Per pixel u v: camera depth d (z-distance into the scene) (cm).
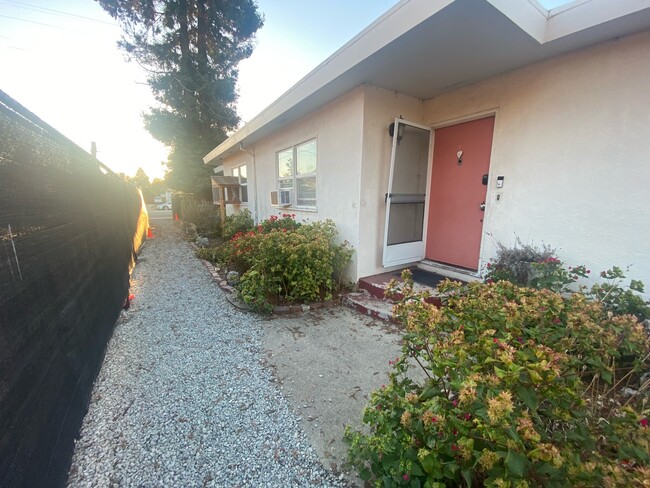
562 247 291
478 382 99
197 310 366
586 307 158
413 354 145
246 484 141
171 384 218
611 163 256
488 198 350
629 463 91
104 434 171
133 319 339
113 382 221
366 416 137
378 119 376
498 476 88
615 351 132
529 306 151
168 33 1360
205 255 661
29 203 145
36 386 130
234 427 176
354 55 303
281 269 377
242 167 902
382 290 360
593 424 107
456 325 143
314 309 365
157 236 1070
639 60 236
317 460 154
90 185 275
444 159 407
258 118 585
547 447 80
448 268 400
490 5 208
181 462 152
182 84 1339
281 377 227
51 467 132
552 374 93
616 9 214
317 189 470
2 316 111
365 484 140
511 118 321
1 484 99
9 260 120
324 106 436
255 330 309
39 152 167
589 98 264
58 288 168
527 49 270
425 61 295
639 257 247
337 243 428
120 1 1219
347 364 244
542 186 301
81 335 197
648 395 135
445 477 111
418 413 114
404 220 418
